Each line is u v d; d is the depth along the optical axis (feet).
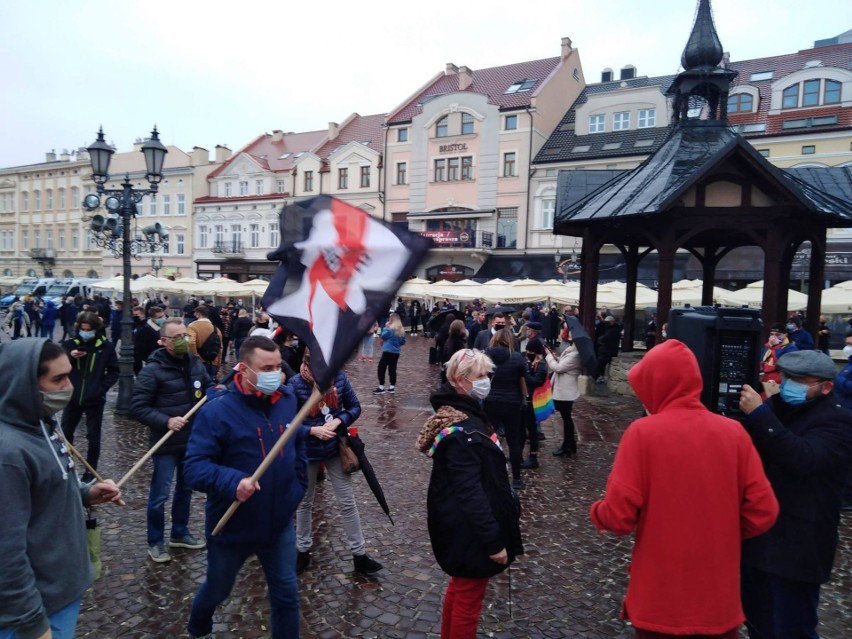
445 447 9.77
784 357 10.02
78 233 180.24
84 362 20.42
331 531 17.02
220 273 153.28
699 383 7.89
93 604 12.77
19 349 7.07
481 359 10.46
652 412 8.14
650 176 37.17
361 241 9.36
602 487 21.15
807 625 9.73
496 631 12.01
